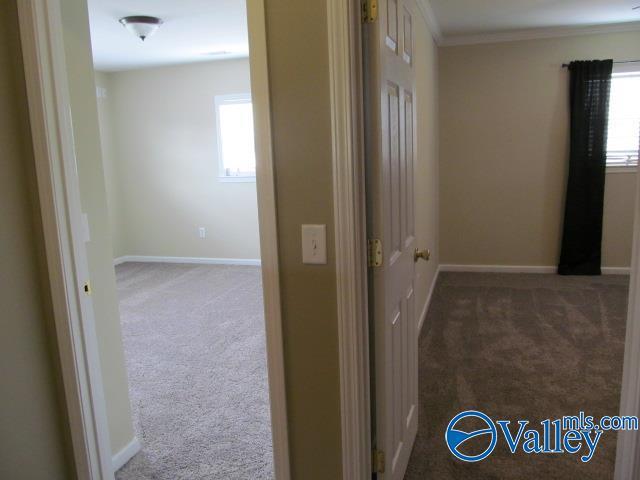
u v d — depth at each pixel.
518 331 3.66
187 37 4.62
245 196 6.22
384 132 1.54
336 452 1.59
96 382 1.85
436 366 3.12
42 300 1.76
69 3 2.01
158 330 4.01
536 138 5.10
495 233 5.38
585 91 4.82
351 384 1.52
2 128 1.61
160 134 6.36
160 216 6.55
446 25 4.56
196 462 2.27
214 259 6.46
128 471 2.21
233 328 4.02
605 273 5.16
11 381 1.67
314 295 1.51
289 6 1.40
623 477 1.53
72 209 1.75
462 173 5.34
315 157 1.44
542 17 4.34
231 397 2.86
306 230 1.48
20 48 1.62
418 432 2.40
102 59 5.56
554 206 5.18
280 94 1.44
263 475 2.16
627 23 4.60
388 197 1.62
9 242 1.64
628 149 4.92
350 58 1.37
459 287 4.87
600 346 3.34
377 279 1.57
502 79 5.08
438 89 5.19
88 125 2.11
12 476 1.69
